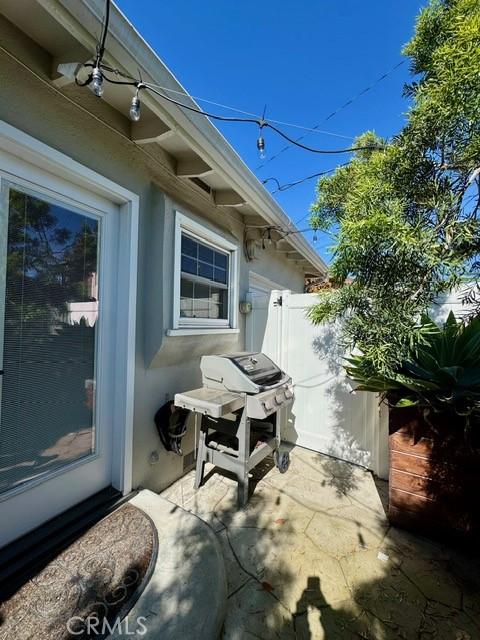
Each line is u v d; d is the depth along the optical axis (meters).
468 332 2.02
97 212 2.16
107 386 2.27
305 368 3.65
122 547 1.76
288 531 2.10
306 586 1.65
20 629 1.29
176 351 2.68
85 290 2.09
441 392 1.93
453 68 1.31
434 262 1.43
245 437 2.41
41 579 1.53
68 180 1.93
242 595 1.60
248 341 4.13
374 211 1.54
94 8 1.33
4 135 1.49
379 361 1.64
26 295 1.75
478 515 1.87
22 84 1.55
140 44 1.55
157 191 2.48
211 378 2.69
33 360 1.79
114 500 2.17
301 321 3.71
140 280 2.41
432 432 2.03
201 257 3.17
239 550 1.92
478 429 1.88
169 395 2.73
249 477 2.87
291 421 3.72
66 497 1.98
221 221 3.46
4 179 1.61
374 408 3.06
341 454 3.30
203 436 2.63
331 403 3.43
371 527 2.16
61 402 1.96
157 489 2.58
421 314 1.68
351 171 3.40
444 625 1.44
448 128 1.48
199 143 2.21
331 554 1.89
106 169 2.07
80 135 1.87
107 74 1.64
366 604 1.55
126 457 2.28
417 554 1.90
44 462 1.86
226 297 3.65
